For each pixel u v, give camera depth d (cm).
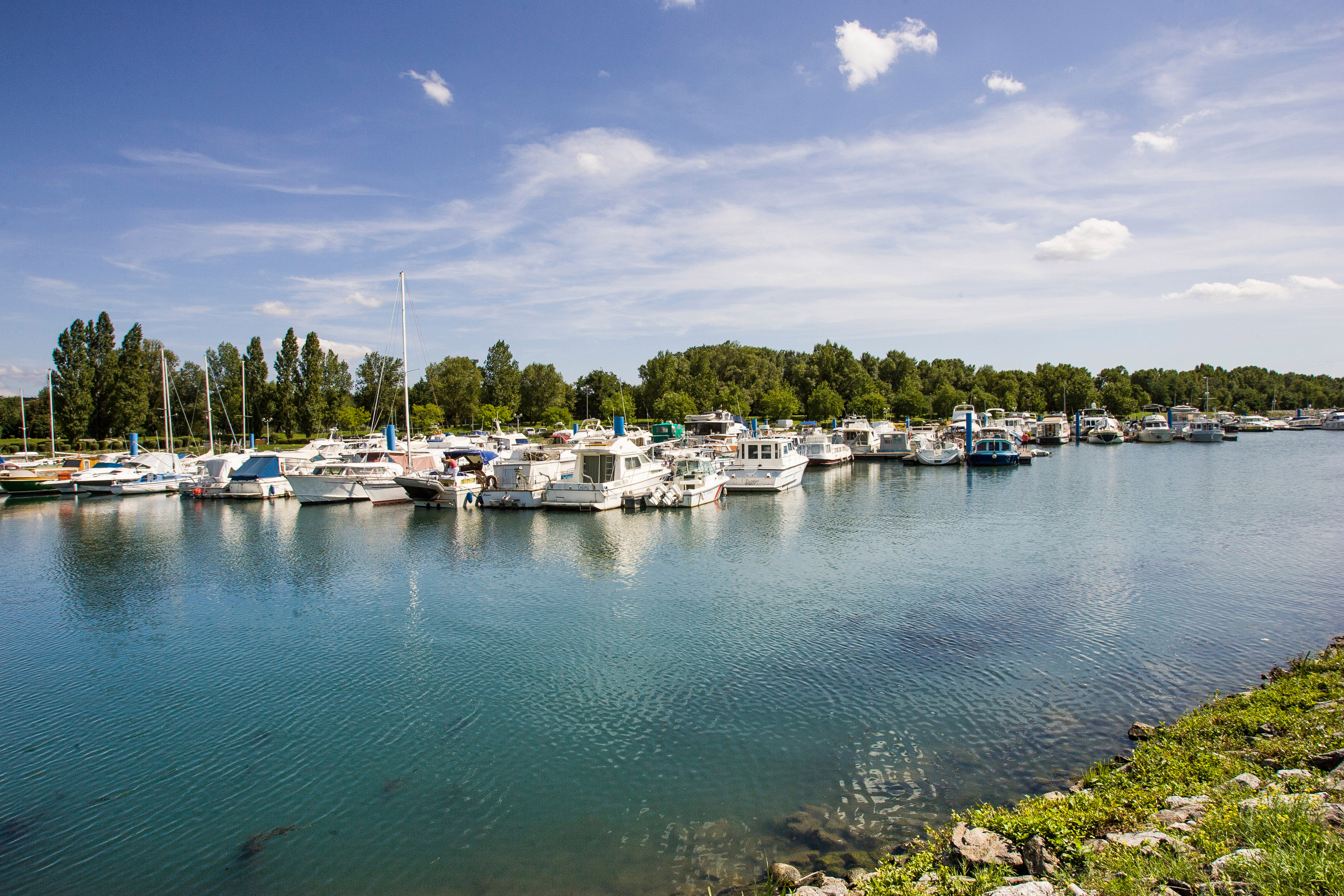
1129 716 1584
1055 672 1834
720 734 1560
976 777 1351
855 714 1634
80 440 10094
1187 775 1192
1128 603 2420
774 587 2734
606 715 1666
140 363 10438
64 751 1562
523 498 4825
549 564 3216
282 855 1195
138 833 1267
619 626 2305
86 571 3272
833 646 2062
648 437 8619
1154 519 4066
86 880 1148
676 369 16062
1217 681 1756
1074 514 4344
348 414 12412
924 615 2334
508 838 1221
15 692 1886
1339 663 1680
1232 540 3444
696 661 1984
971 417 7919
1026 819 1070
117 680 1953
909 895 903
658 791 1351
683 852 1164
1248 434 12444
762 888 1064
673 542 3681
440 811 1309
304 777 1439
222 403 9381
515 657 2053
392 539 3931
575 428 10375
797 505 4959
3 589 2959
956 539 3619
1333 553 3120
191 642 2255
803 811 1266
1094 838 994
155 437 11006
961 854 1002
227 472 5972
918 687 1764
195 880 1143
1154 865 843
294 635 2302
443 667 1994
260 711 1744
